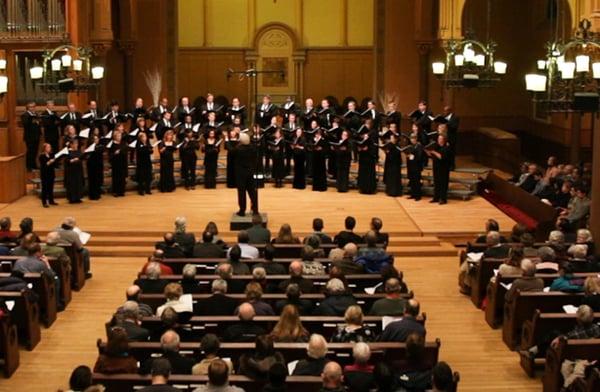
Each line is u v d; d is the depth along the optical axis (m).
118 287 16.44
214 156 23.52
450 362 12.91
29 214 20.55
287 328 10.71
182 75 31.73
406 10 29.33
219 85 31.86
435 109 29.36
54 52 21.97
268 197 22.53
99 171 22.11
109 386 9.57
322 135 23.00
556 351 11.07
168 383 9.23
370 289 13.52
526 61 29.92
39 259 14.30
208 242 15.25
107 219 20.11
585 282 12.42
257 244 15.91
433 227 19.56
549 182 20.95
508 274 14.03
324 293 12.45
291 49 31.75
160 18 29.98
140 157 22.66
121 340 9.89
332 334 11.44
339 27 31.70
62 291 15.07
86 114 23.53
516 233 16.05
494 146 26.81
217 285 12.08
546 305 13.00
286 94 31.75
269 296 12.41
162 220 20.03
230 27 31.86
